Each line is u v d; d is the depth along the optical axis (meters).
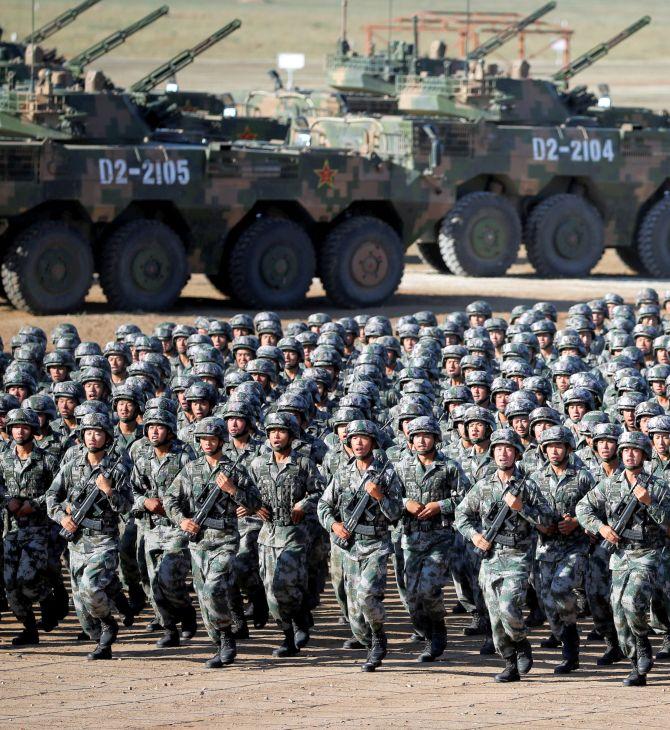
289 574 45.50
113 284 106.62
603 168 130.88
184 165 108.00
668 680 43.12
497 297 117.81
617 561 43.38
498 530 43.38
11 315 104.56
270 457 45.94
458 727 37.28
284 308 112.69
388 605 54.22
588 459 52.19
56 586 50.19
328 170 113.31
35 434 49.03
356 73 140.12
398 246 116.19
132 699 40.56
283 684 42.44
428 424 45.41
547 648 47.84
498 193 130.00
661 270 132.88
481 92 130.00
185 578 47.19
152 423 46.44
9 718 38.47
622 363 64.50
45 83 107.69
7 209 101.81
